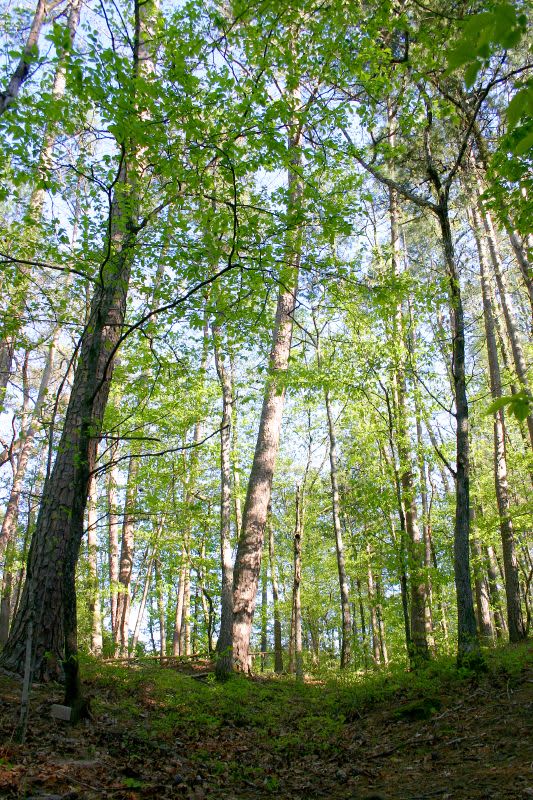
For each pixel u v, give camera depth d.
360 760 6.13
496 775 4.71
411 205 17.30
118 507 16.38
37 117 5.73
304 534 26.14
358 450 17.28
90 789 4.29
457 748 5.80
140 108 5.95
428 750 5.98
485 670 8.28
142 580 20.58
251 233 6.57
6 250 7.93
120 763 5.14
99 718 6.41
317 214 7.15
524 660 8.45
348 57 7.96
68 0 7.59
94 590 15.23
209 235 6.54
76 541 5.84
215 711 8.30
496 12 1.79
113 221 6.46
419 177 13.30
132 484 16.20
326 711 8.88
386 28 9.36
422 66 9.00
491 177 8.16
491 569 19.61
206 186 6.67
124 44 6.56
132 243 6.47
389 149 9.95
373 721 7.75
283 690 11.01
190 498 18.33
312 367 15.25
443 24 8.79
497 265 16.58
